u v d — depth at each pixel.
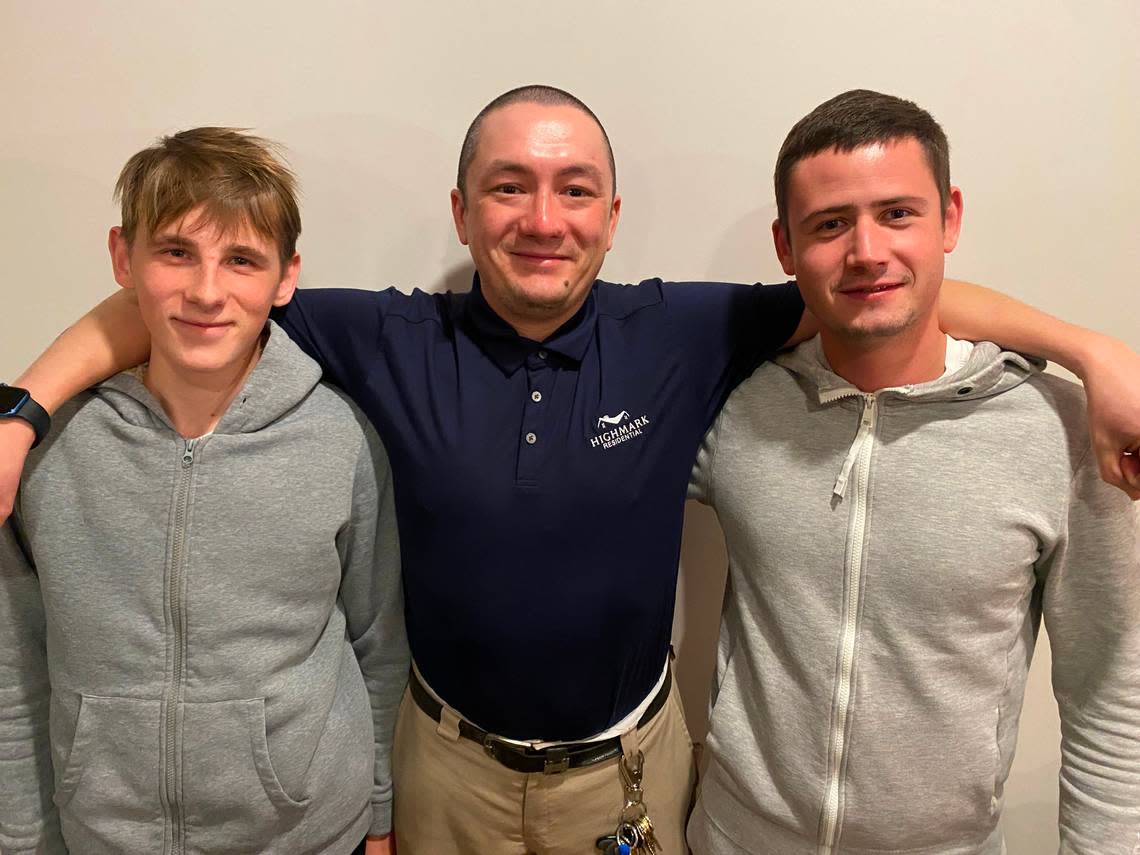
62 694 0.94
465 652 1.02
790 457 0.97
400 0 1.15
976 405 0.91
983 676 0.92
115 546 0.92
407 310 1.05
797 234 0.90
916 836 0.96
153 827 0.96
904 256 0.85
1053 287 1.25
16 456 0.83
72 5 1.15
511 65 1.17
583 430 0.98
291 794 0.98
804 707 0.96
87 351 0.91
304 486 0.96
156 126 1.19
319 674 1.01
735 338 1.04
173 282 0.86
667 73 1.17
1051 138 1.19
